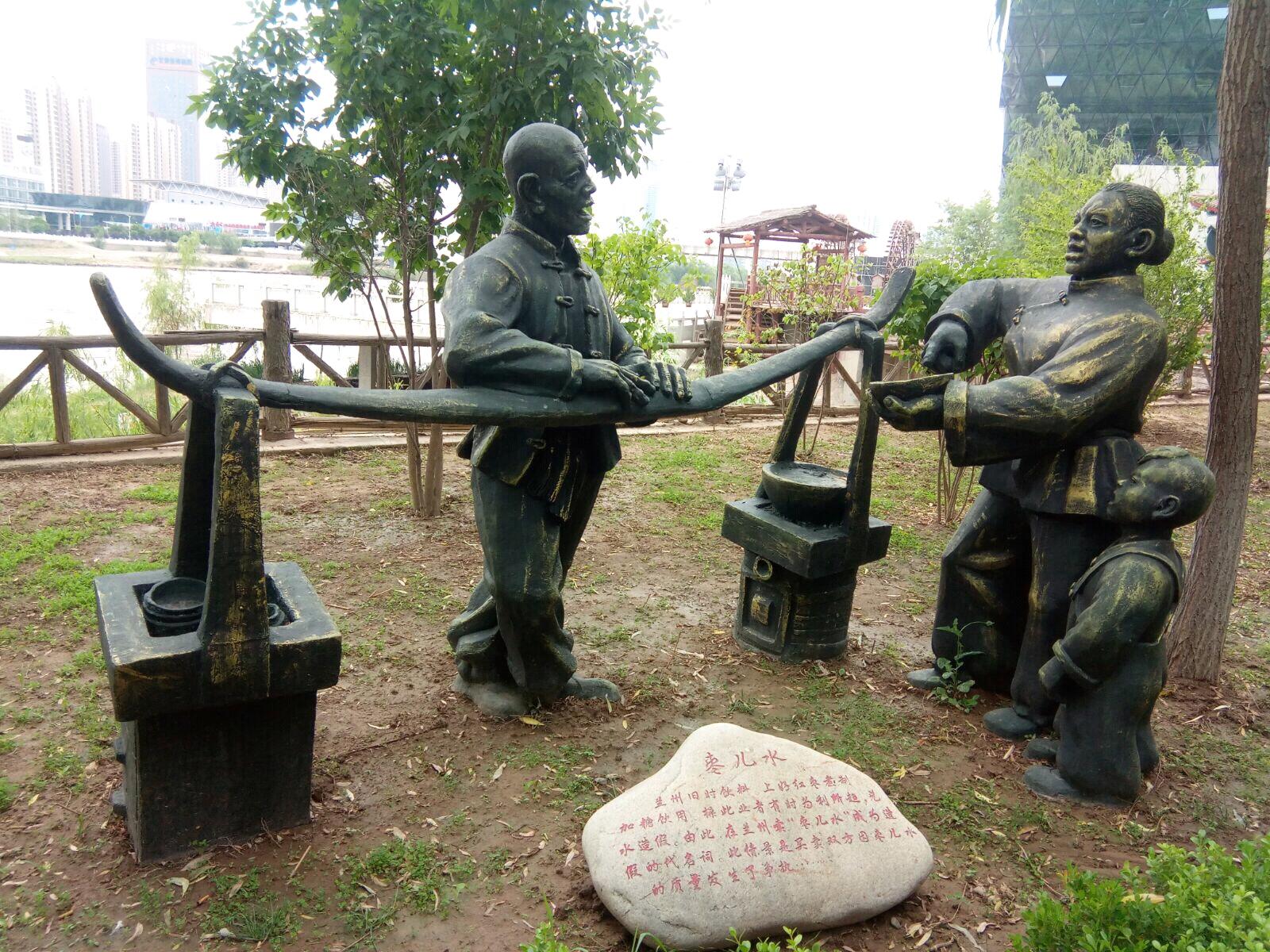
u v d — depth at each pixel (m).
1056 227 9.60
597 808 3.09
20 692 3.71
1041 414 3.20
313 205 5.75
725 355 10.98
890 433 10.40
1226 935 1.91
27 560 5.14
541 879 2.73
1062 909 2.21
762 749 2.81
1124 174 14.68
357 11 5.15
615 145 5.45
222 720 2.69
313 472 7.48
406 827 2.96
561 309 3.26
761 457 8.87
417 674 4.06
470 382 2.95
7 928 2.45
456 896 2.65
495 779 3.24
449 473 7.63
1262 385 15.25
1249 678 4.38
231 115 5.49
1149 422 11.32
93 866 2.71
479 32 5.35
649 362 3.22
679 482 7.75
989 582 3.93
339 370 10.84
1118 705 3.17
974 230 19.20
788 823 2.62
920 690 4.13
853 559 4.17
